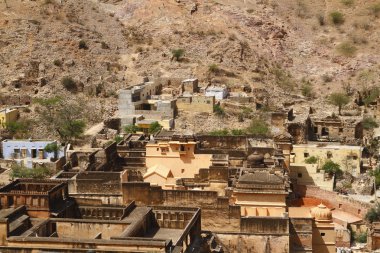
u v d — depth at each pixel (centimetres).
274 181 6375
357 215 8338
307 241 6172
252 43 18125
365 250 7550
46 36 16488
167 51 16825
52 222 5097
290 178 8488
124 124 12888
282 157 7694
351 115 14012
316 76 17738
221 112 13388
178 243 4559
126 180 6669
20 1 17838
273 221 5938
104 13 18675
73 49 16225
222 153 7769
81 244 4391
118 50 16888
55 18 17412
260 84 15850
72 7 18288
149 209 5456
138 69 16050
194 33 17588
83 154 8094
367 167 10606
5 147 11238
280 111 12688
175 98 13750
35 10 17550
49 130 12688
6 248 4391
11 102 14100
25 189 5694
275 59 18125
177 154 7512
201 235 5497
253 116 13275
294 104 15062
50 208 5403
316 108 14762
